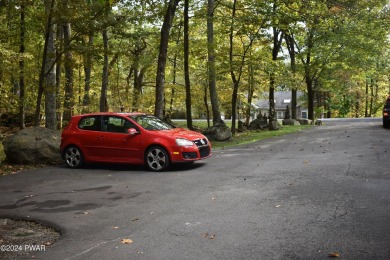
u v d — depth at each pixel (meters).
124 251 4.48
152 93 29.98
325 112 58.06
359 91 56.03
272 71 21.67
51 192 7.86
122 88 27.83
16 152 11.75
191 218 5.63
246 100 34.09
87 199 7.14
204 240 4.70
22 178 9.62
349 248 4.25
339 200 6.19
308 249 4.27
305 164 9.73
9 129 25.50
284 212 5.69
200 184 8.02
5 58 14.73
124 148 10.41
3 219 6.11
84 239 4.97
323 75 33.50
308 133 19.98
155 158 10.02
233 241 4.62
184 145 9.88
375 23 26.48
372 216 5.30
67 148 11.16
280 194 6.78
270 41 21.48
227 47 22.91
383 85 58.19
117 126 10.68
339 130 20.58
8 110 23.02
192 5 23.00
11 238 5.18
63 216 6.06
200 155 10.27
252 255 4.18
